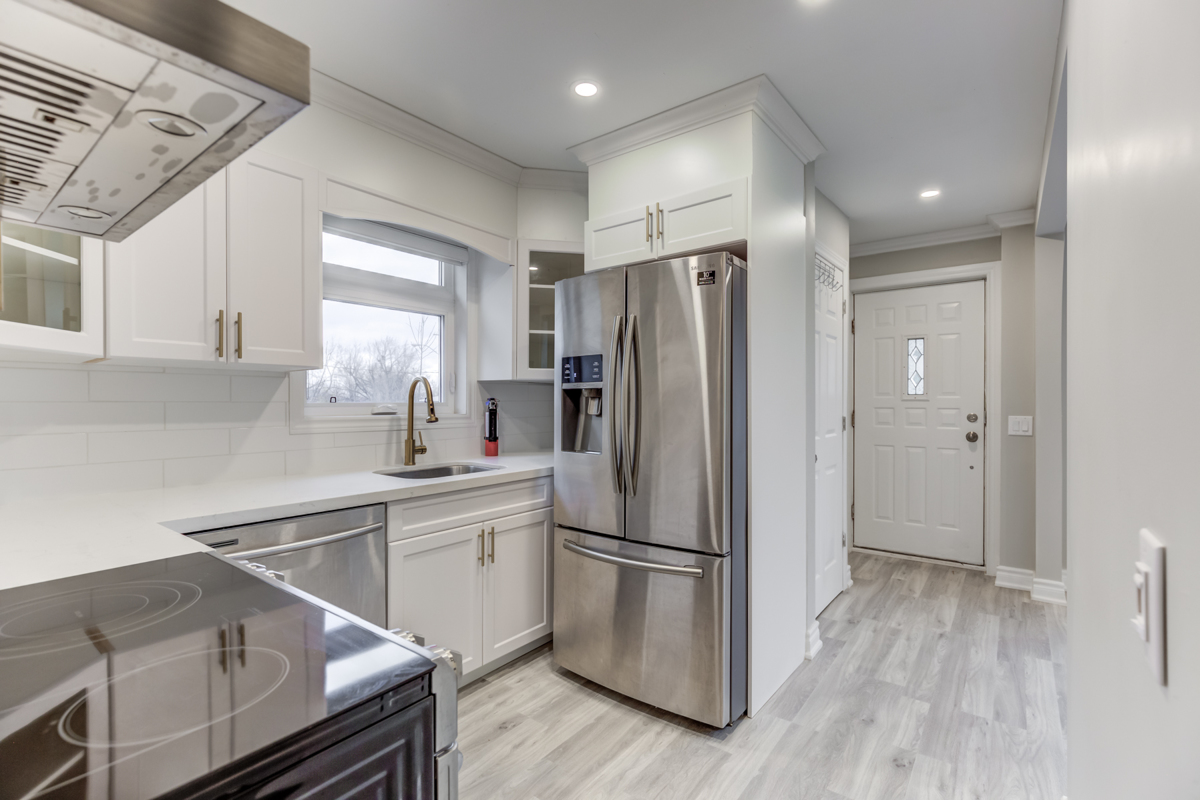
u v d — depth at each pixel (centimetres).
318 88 210
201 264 173
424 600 203
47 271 138
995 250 379
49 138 63
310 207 203
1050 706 215
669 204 231
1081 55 108
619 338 219
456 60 198
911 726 203
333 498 174
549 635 271
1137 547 66
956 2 168
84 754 44
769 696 223
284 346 193
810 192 269
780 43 188
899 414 420
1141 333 63
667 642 207
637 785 172
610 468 224
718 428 197
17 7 41
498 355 297
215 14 50
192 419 196
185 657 61
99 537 120
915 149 267
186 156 68
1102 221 85
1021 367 355
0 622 71
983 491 388
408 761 58
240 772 44
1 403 159
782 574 235
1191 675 47
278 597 81
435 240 285
